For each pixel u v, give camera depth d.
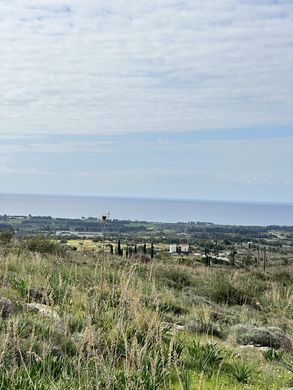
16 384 4.82
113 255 16.34
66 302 8.24
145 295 9.99
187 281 16.70
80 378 5.22
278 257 42.94
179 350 6.66
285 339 8.98
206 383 5.97
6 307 7.06
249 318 11.55
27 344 5.77
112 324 6.86
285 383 6.43
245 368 6.53
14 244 19.25
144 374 5.26
